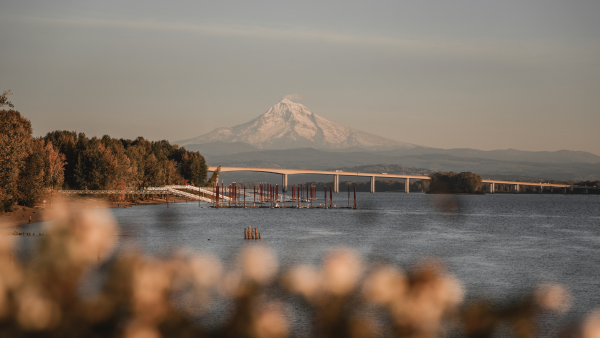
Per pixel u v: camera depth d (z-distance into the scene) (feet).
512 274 190.08
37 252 13.99
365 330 12.41
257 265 14.46
